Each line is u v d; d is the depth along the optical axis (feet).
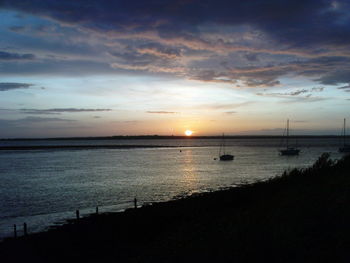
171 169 250.98
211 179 185.26
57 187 162.30
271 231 29.35
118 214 78.13
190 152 547.08
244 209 52.06
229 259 26.78
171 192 142.10
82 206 115.65
